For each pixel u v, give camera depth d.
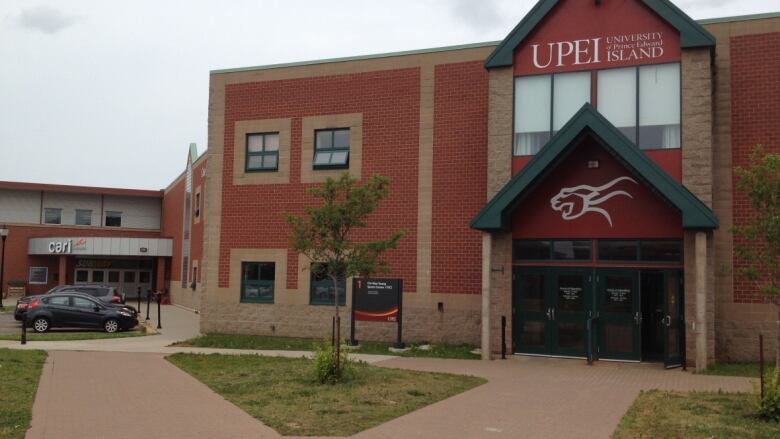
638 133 16.70
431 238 20.09
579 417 9.81
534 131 17.59
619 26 17.12
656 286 16.72
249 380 12.80
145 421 9.31
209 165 23.09
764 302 16.56
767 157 12.18
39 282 47.56
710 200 15.79
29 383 12.14
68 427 8.88
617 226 16.64
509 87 17.78
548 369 15.05
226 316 22.45
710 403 10.84
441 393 11.59
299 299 21.67
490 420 9.55
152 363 15.45
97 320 24.45
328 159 21.64
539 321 17.17
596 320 16.61
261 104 22.58
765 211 12.55
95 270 48.25
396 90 20.89
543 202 17.31
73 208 50.09
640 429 9.07
